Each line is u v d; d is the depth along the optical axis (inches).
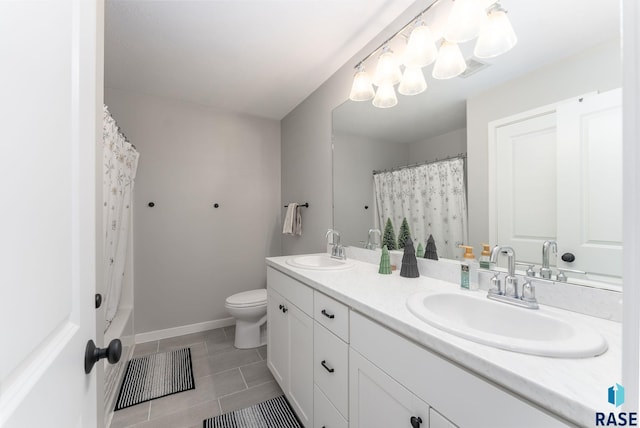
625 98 11.8
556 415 19.4
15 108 12.9
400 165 62.9
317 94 93.1
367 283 49.6
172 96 98.8
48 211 16.2
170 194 100.5
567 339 26.1
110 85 90.2
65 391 18.0
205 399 66.1
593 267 33.6
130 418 59.6
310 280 52.5
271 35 66.3
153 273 97.8
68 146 19.1
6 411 11.7
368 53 69.7
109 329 72.9
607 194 33.0
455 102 51.0
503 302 37.8
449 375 26.2
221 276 109.7
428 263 55.4
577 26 35.7
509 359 23.3
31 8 14.3
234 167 112.4
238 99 102.0
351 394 40.6
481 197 46.8
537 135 39.4
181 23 61.7
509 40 41.5
